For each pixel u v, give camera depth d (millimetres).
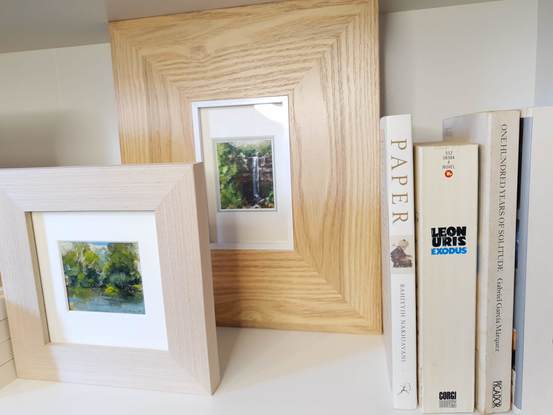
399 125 379
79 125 700
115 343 460
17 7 475
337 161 519
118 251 444
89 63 678
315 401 410
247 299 568
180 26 535
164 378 440
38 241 462
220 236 569
